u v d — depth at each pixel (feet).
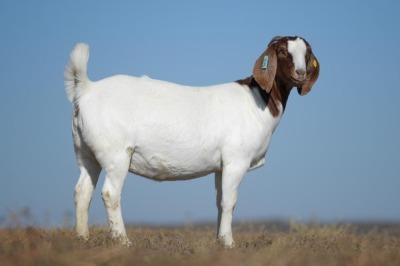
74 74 30.45
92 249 25.08
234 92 33.45
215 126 32.12
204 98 32.53
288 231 49.65
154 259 23.54
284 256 25.03
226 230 32.60
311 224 49.26
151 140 30.66
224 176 32.55
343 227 50.31
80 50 30.22
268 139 34.04
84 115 29.81
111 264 22.45
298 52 32.81
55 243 24.89
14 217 31.71
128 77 31.37
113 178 30.09
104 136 29.71
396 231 53.62
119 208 30.17
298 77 32.37
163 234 38.63
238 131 32.55
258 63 33.35
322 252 27.81
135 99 30.45
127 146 30.12
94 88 30.40
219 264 22.93
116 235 29.66
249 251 27.04
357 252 28.84
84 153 31.12
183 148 31.40
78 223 31.09
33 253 22.99
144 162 31.22
